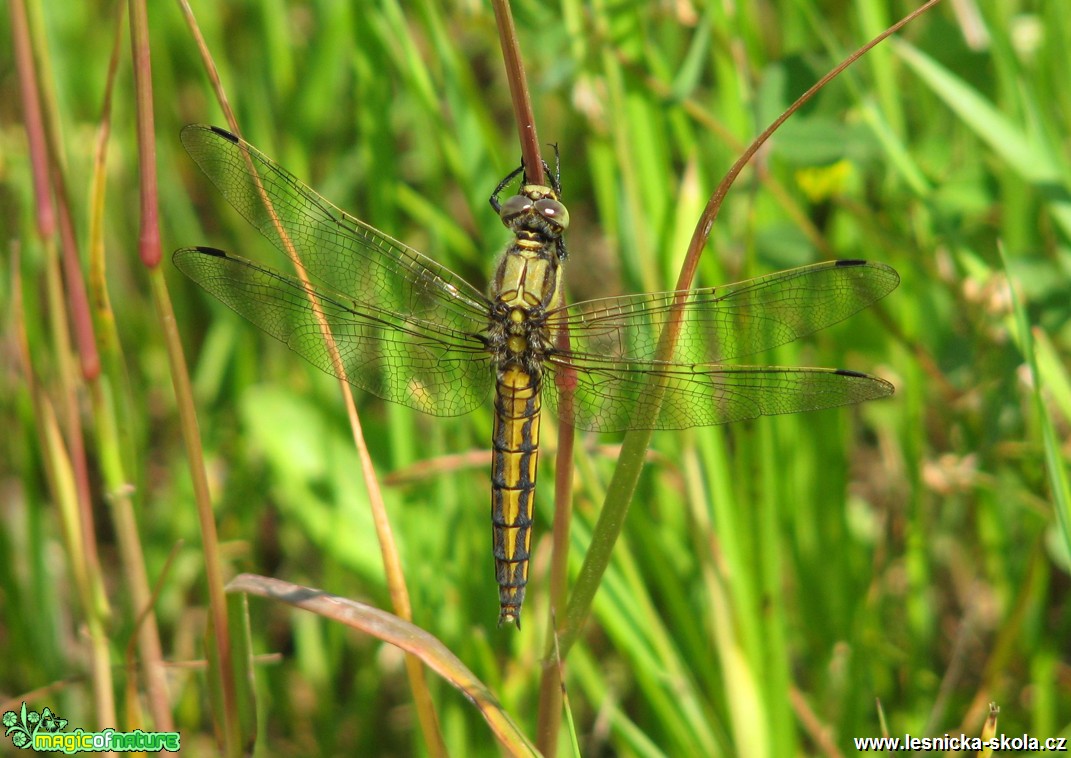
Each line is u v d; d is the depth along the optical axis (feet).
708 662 2.48
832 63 2.50
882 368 2.58
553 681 2.36
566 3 2.50
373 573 2.54
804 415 2.53
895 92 2.54
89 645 2.42
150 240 2.33
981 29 2.55
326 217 2.44
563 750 2.49
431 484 2.54
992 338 2.53
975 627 2.58
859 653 2.49
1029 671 2.53
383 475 2.57
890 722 2.53
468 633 2.49
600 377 2.42
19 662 2.56
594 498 2.47
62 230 2.37
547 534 2.53
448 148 2.52
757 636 2.46
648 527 2.48
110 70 2.35
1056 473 2.42
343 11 2.58
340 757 2.58
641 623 2.46
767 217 2.56
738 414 2.41
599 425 2.42
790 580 2.55
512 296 2.44
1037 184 2.48
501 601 2.43
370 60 2.53
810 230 2.51
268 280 2.43
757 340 2.41
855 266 2.40
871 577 2.54
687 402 2.41
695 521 2.47
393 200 2.54
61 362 2.41
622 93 2.48
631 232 2.51
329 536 2.55
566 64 2.51
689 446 2.47
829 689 2.52
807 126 2.49
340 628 2.58
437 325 2.45
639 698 2.55
